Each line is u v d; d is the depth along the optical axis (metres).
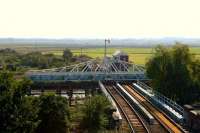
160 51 75.38
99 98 46.78
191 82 70.88
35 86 92.56
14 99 32.81
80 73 98.62
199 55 185.00
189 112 49.91
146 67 77.62
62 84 94.94
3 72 33.72
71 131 45.91
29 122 33.50
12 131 31.94
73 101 81.69
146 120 54.09
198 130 47.03
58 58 180.62
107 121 48.81
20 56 193.75
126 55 143.75
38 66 157.88
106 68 110.50
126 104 66.75
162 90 72.00
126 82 98.81
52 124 41.50
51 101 41.78
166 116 55.34
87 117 45.50
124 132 47.69
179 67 71.88
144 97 74.31
